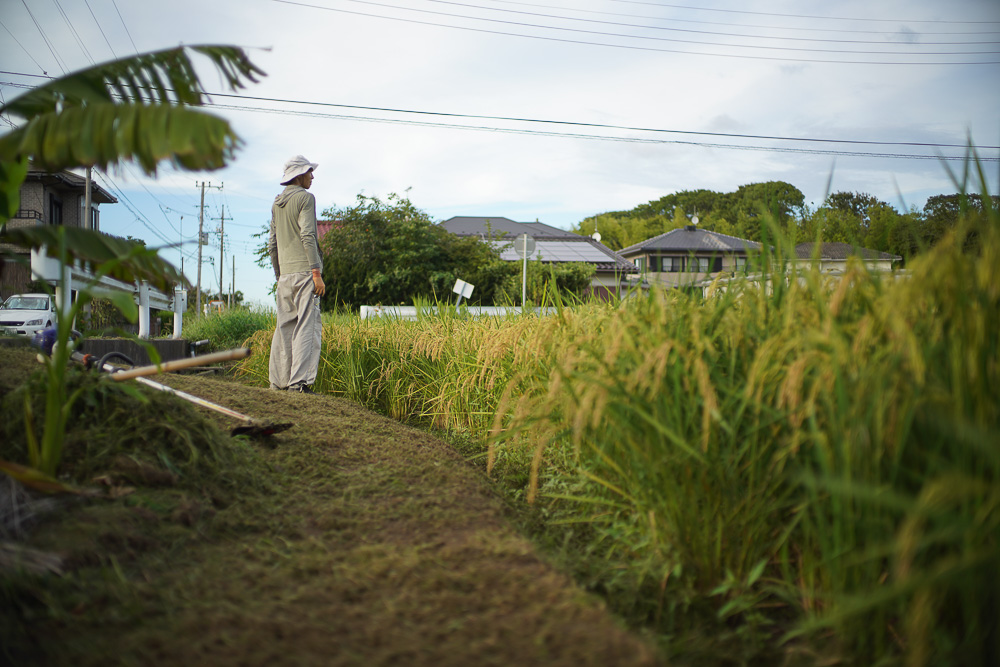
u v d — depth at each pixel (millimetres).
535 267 15758
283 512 2744
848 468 1704
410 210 23469
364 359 6617
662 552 2273
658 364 2156
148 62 2904
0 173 2596
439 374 5660
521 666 1533
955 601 1715
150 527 2270
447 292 21953
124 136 2240
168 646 1600
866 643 1809
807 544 1973
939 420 1601
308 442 3889
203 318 18922
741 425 2189
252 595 1929
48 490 2232
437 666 1539
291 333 6035
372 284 21766
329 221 23359
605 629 1702
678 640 1973
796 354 2059
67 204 30562
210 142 2215
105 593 1824
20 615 1667
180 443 2855
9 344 4590
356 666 1534
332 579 2068
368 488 3143
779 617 2127
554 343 3406
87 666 1502
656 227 64000
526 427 3068
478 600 1895
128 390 2834
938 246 1700
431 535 2518
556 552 2590
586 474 2713
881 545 1726
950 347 1709
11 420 2613
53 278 2836
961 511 1588
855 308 2123
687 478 2205
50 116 2363
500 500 3182
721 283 2701
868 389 1764
